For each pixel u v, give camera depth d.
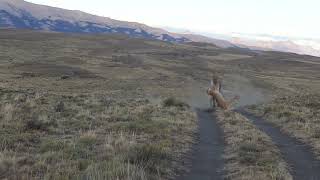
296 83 118.88
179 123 27.56
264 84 106.75
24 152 16.73
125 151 16.53
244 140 21.83
